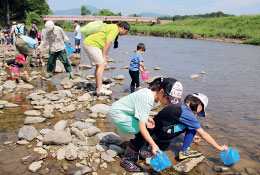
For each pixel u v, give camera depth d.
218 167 2.51
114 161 2.61
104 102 4.53
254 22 40.66
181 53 14.27
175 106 2.66
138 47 5.19
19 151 2.68
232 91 5.59
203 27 44.78
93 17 65.69
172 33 42.22
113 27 4.64
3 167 2.36
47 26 5.58
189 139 2.69
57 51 5.84
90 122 3.58
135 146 2.54
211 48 18.94
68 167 2.42
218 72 8.12
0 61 8.52
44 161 2.52
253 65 9.91
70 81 5.92
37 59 9.17
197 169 2.50
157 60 10.71
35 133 3.03
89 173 2.34
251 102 4.77
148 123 2.70
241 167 2.53
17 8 53.22
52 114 3.72
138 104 2.37
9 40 13.41
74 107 4.10
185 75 7.42
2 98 4.50
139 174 2.37
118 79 6.51
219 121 3.75
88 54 4.70
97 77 4.80
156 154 2.28
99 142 2.97
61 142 2.83
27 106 4.14
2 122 3.43
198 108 2.59
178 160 2.71
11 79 5.82
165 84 2.38
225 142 3.05
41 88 5.33
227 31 35.03
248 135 3.27
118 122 2.55
